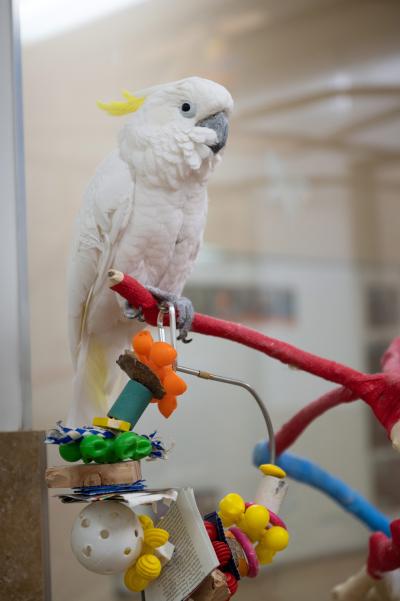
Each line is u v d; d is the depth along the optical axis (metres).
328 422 2.43
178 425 2.13
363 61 2.38
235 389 2.27
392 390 0.82
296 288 2.55
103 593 1.34
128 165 0.96
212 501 2.15
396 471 2.54
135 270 1.00
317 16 2.14
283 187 2.53
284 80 2.32
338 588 1.10
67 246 1.23
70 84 1.28
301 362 0.85
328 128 2.54
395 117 2.60
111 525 0.68
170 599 0.72
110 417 0.70
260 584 2.11
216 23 1.89
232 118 2.30
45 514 0.86
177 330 0.87
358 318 2.68
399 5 2.18
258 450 1.07
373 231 2.74
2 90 0.98
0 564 0.83
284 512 2.21
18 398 0.95
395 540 0.93
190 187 0.98
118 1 1.39
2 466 0.85
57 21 1.23
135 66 1.48
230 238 2.40
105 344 1.04
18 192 0.98
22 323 0.97
